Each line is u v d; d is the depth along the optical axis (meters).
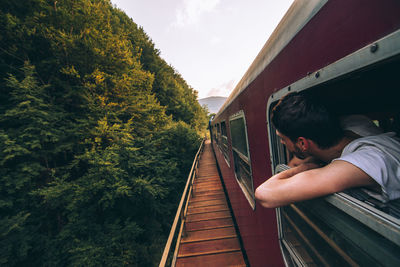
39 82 5.93
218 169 7.99
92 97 6.50
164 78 20.59
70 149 5.77
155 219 8.01
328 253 0.62
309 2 0.64
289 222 1.01
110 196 5.11
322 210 0.56
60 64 6.46
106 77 7.17
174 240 7.59
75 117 6.43
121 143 6.40
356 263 0.47
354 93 0.72
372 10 0.38
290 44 0.78
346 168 0.42
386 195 0.39
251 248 2.13
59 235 4.93
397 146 0.46
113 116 6.99
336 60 0.50
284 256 1.05
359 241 0.41
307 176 0.47
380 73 0.54
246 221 2.34
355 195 0.45
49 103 5.84
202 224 3.72
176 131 12.28
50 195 4.70
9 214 4.77
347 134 0.59
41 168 5.02
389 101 0.81
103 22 7.86
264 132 1.29
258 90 1.33
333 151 0.58
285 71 0.85
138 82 9.02
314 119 0.54
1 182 4.55
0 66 5.84
